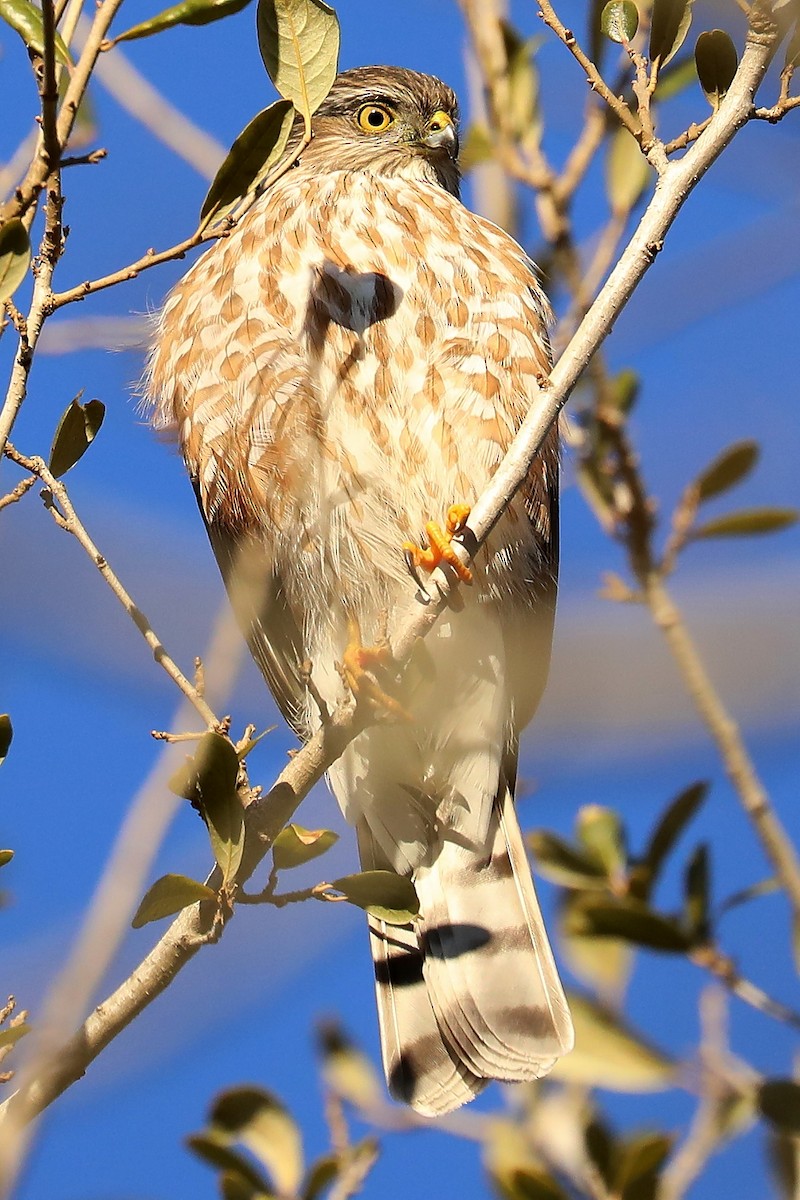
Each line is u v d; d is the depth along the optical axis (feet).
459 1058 26.66
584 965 27.89
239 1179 25.16
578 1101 26.76
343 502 27.99
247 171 18.78
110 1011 18.06
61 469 19.45
